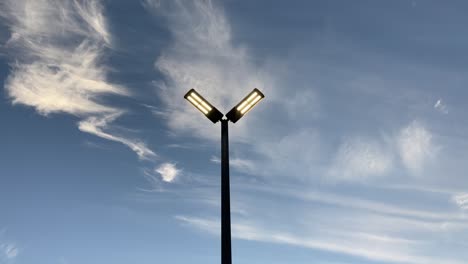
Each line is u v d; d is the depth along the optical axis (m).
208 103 9.79
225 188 8.67
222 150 9.28
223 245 7.85
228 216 8.24
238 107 9.75
